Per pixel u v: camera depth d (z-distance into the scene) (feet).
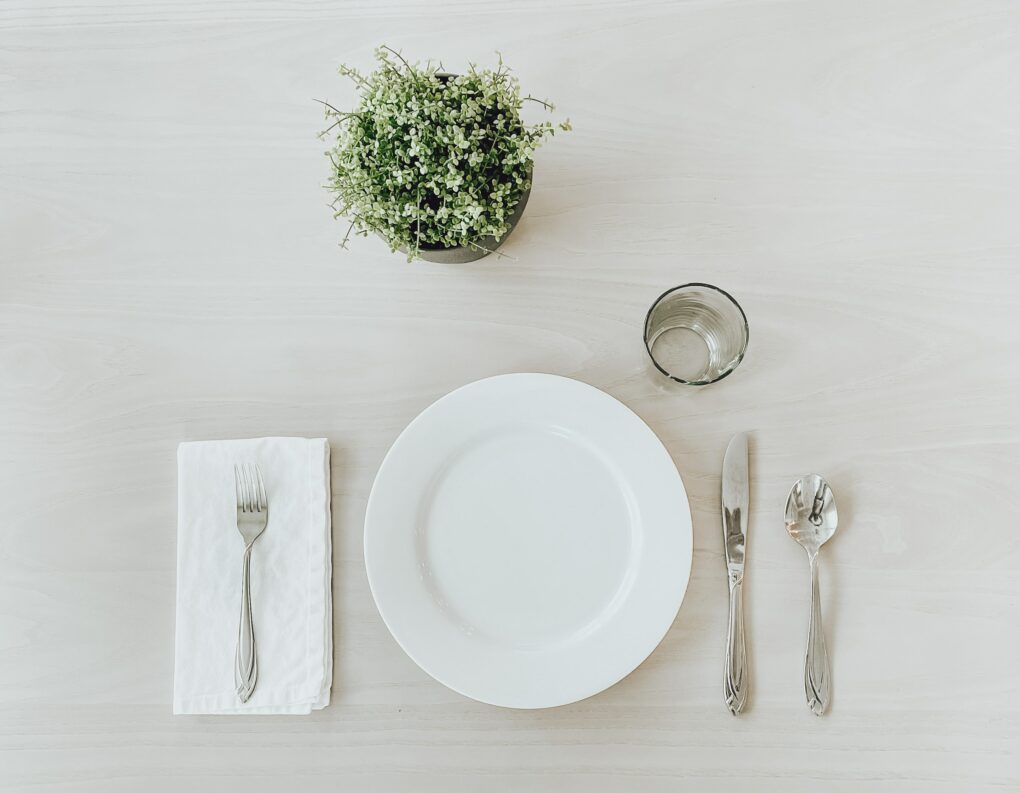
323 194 2.83
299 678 2.58
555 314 2.78
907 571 2.64
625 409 2.53
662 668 2.61
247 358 2.79
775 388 2.73
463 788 2.58
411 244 2.37
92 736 2.63
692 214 2.80
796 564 2.64
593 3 2.85
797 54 2.83
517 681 2.44
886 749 2.56
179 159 2.85
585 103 2.83
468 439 2.58
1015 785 2.54
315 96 2.85
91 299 2.81
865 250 2.78
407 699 2.61
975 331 2.74
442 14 2.86
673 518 2.51
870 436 2.70
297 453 2.69
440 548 2.57
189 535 2.66
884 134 2.81
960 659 2.60
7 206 2.84
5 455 2.76
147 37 2.87
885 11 2.83
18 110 2.86
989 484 2.68
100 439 2.77
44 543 2.72
